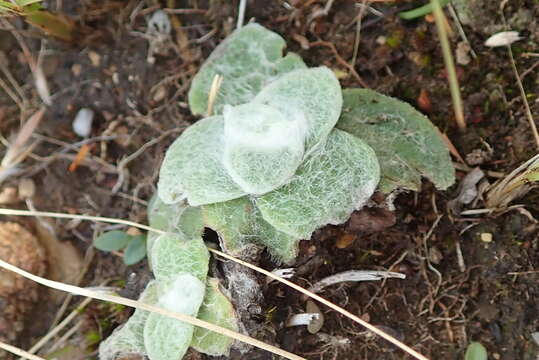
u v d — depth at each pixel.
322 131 0.20
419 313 0.21
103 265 0.24
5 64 0.25
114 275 0.24
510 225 0.21
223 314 0.20
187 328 0.20
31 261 0.24
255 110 0.20
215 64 0.23
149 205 0.23
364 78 0.23
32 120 0.24
